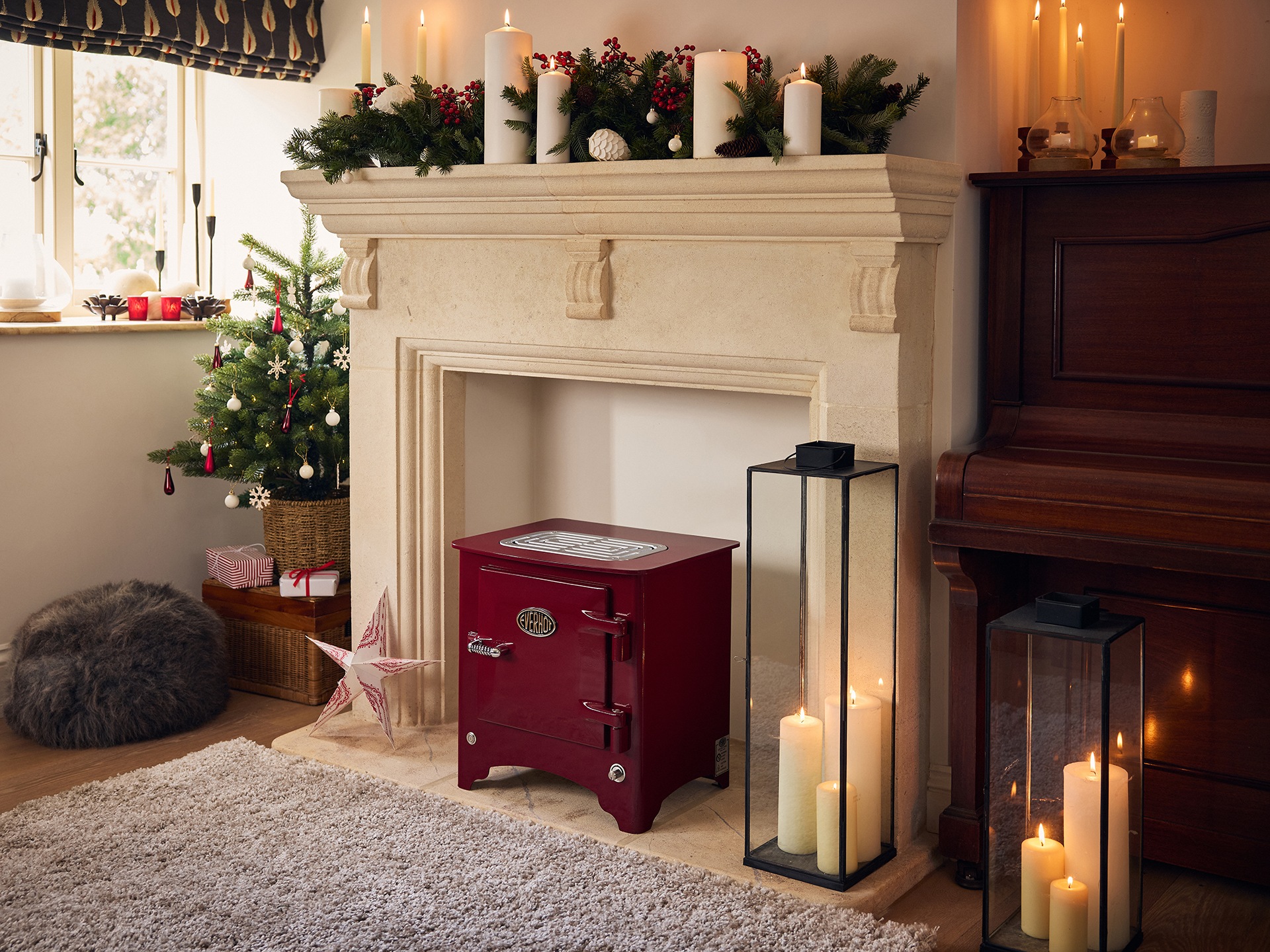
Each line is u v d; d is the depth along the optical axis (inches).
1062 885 83.7
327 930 87.1
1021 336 101.3
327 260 156.0
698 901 91.3
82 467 143.4
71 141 154.3
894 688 96.6
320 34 157.6
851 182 91.4
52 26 135.7
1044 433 99.7
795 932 87.3
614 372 112.7
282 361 138.6
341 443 138.6
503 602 107.5
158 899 91.0
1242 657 94.0
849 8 101.0
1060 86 101.2
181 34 144.9
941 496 94.3
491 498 130.3
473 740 111.0
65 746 123.7
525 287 115.4
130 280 152.3
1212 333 93.4
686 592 105.1
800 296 100.7
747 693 96.7
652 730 102.3
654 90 104.4
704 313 105.8
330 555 141.2
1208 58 103.4
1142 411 96.7
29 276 138.2
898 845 100.6
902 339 96.1
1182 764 97.1
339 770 115.3
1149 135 96.0
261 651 140.6
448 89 114.3
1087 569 100.1
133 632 127.2
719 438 121.4
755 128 97.5
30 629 129.0
